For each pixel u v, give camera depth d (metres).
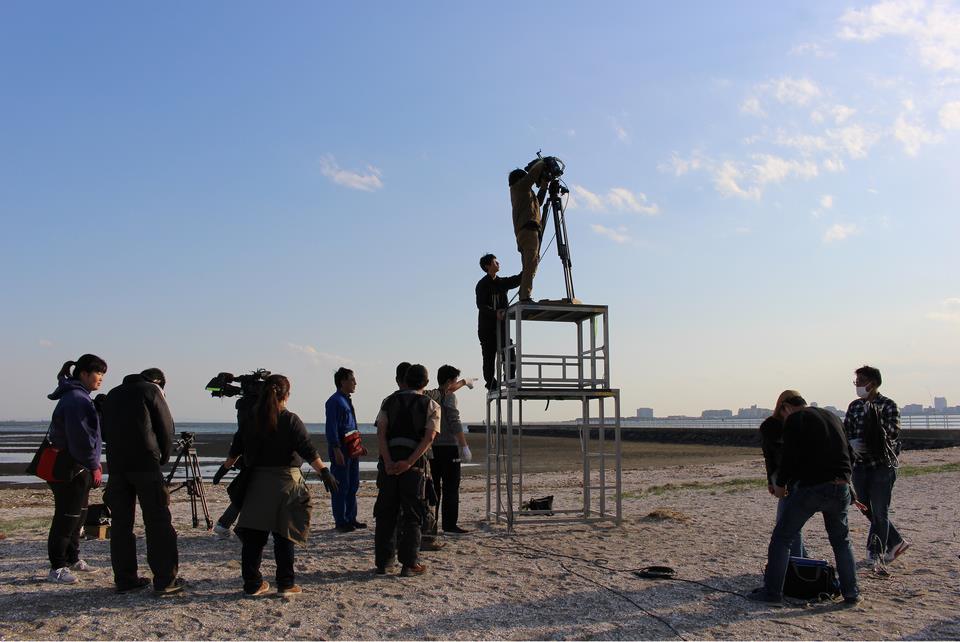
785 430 5.93
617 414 9.80
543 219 10.02
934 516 10.56
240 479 5.88
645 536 8.95
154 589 5.89
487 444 10.28
